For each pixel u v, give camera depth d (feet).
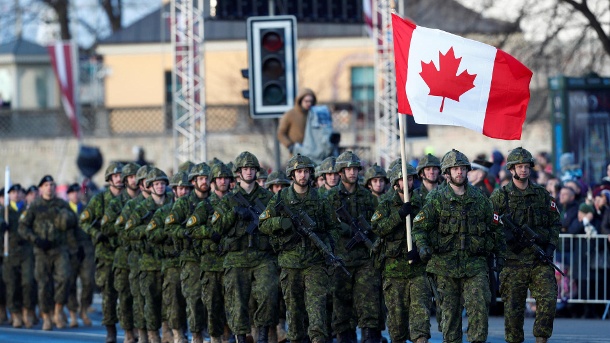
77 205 191.42
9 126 377.91
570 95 202.18
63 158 374.02
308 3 220.64
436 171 125.18
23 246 178.60
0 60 416.67
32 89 419.54
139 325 145.18
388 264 121.90
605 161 202.18
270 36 176.65
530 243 121.08
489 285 117.50
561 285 164.25
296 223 122.42
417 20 329.11
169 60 424.05
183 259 134.92
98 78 423.64
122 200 151.74
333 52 404.77
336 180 130.82
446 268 116.26
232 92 396.16
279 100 176.76
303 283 123.24
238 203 127.54
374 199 130.52
